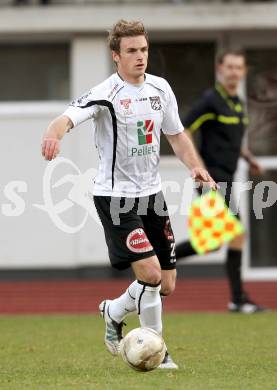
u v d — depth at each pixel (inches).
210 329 1346.0
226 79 1499.8
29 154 1904.5
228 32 1909.4
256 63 1934.1
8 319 1549.0
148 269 910.4
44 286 1873.8
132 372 928.9
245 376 898.1
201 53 1927.9
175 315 1578.5
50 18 1856.5
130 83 924.0
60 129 883.4
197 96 1927.9
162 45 1927.9
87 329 1375.5
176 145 966.4
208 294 1806.1
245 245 1918.1
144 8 1846.7
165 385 828.0
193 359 1033.5
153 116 929.5
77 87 1904.5
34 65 1943.9
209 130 1501.0
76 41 1898.4
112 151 927.7
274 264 1931.6
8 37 1921.8
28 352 1119.6
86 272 1904.5
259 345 1159.6
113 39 921.5
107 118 922.1
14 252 1909.4
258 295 1817.2
